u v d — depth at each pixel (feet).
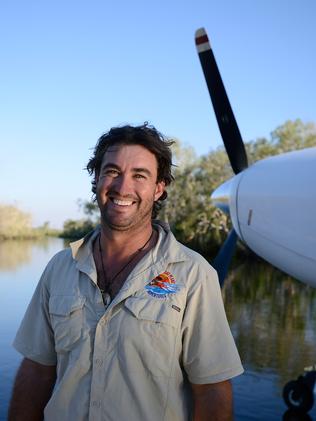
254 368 23.11
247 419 16.34
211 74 21.45
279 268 15.47
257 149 119.96
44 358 5.65
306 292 57.93
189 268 5.12
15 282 55.77
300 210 13.73
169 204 116.06
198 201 115.96
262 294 55.36
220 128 21.33
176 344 4.90
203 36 21.57
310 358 25.25
